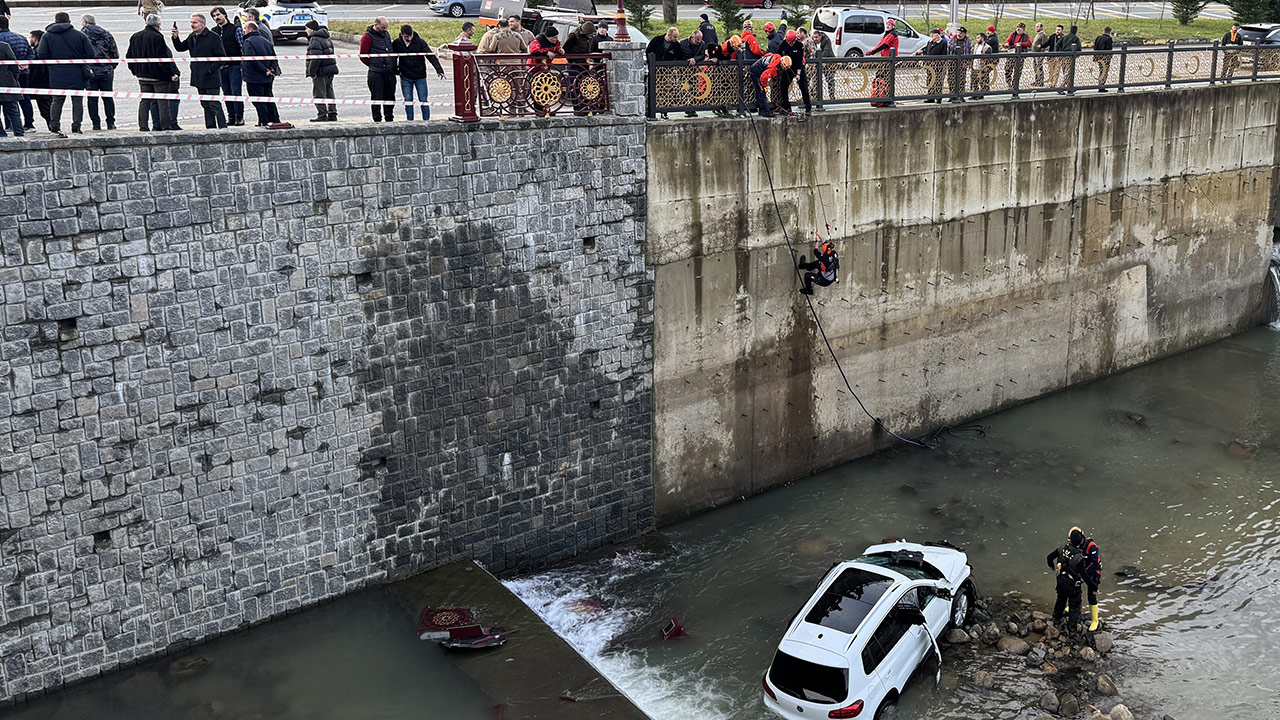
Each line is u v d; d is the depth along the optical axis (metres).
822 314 19.88
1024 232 22.81
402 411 15.12
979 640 14.98
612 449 17.61
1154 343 26.66
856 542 17.86
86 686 13.18
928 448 21.77
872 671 12.91
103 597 13.20
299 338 13.96
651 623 15.62
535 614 14.73
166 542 13.51
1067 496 19.38
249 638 14.20
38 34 16.42
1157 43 31.39
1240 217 27.66
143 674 13.43
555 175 15.82
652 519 18.50
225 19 15.09
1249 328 29.17
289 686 13.13
